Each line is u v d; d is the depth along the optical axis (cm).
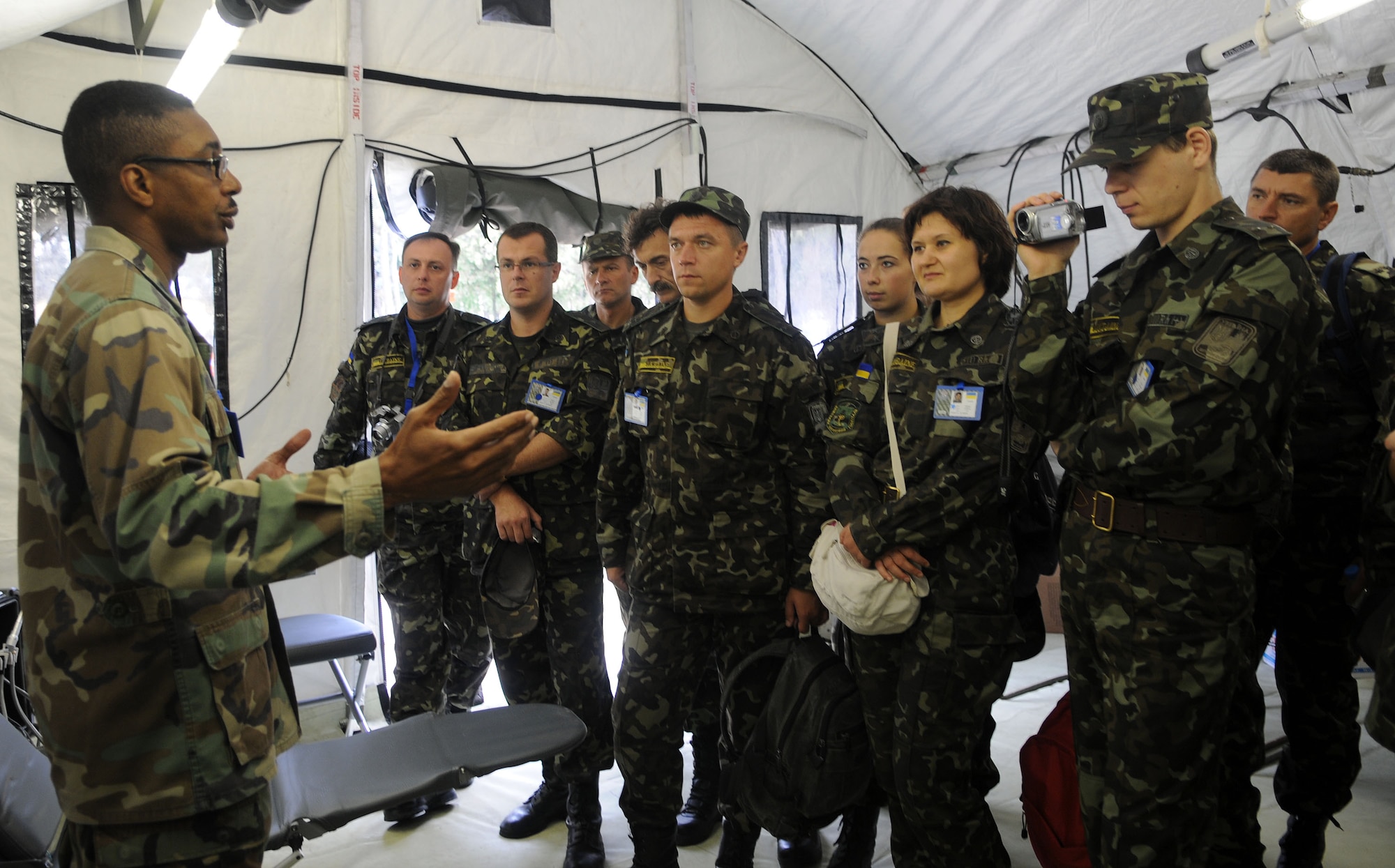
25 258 337
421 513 296
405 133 400
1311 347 158
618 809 287
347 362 334
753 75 468
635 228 294
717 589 221
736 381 222
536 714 216
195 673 122
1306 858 219
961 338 201
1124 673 161
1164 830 155
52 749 120
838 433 214
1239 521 158
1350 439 213
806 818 209
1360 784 274
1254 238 155
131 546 103
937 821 191
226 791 123
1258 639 223
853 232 491
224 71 367
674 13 453
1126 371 170
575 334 276
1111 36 393
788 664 221
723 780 229
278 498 104
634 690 223
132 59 354
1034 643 224
